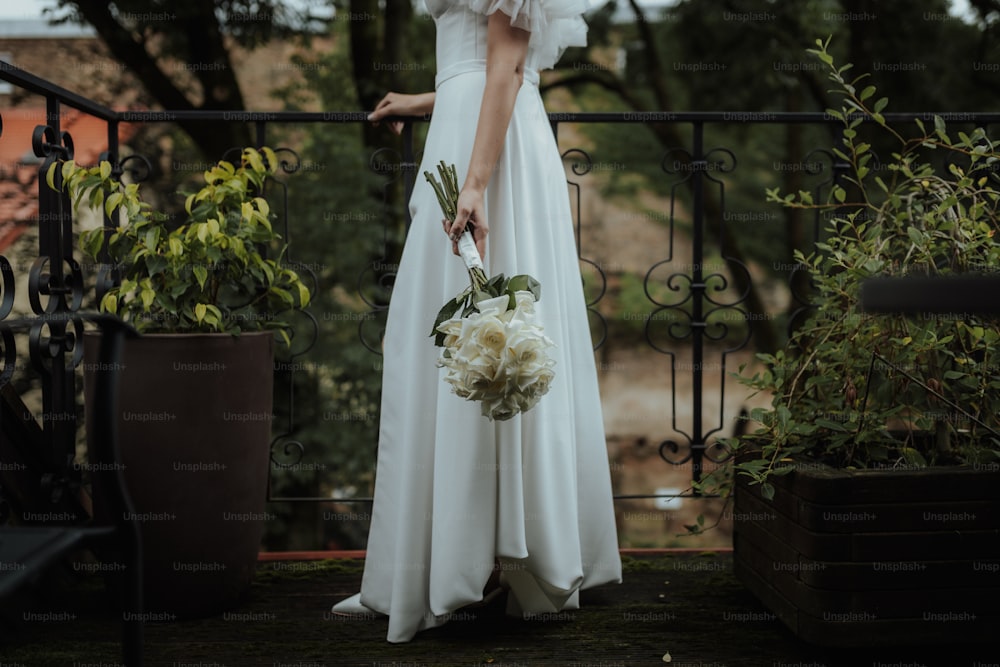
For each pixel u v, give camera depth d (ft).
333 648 5.29
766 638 5.40
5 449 6.06
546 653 5.18
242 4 19.12
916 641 4.80
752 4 23.49
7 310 5.96
